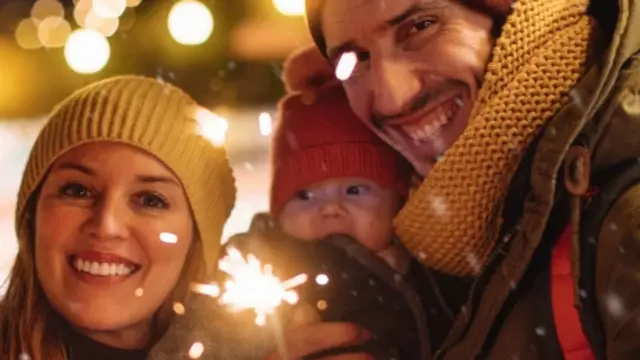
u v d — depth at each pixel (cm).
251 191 210
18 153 256
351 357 116
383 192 125
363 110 117
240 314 118
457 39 107
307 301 123
